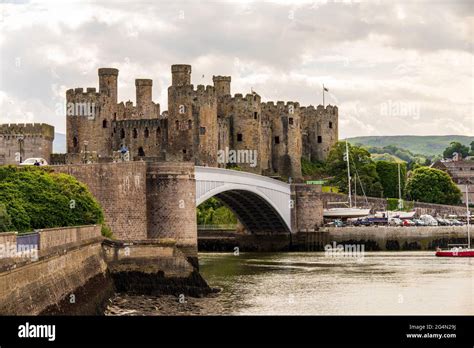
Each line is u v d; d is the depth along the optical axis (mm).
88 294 76312
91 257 83812
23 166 104062
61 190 96125
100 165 112500
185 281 98375
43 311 60188
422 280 113812
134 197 117438
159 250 97438
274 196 167000
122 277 95188
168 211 120188
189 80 199000
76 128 197375
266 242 175500
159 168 119875
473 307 91750
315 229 176375
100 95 198875
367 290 104375
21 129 157500
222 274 122875
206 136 196250
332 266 134375
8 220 80812
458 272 123250
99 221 99500
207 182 137250
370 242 174875
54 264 66188
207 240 177500
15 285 55906
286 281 113375
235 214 174000
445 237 174625
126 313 83000
